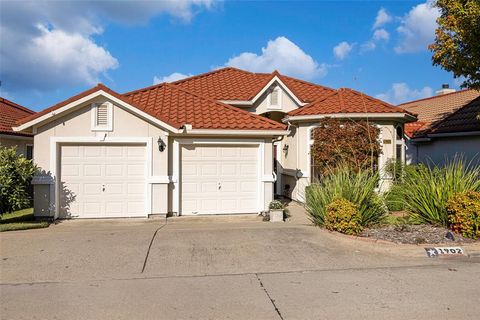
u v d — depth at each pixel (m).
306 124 15.73
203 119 13.41
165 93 15.78
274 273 6.64
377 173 10.90
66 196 12.38
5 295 5.60
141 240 8.68
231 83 19.61
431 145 18.97
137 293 5.70
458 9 10.37
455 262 7.34
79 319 4.84
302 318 4.87
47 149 12.09
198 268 6.89
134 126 12.53
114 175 12.60
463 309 5.12
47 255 7.53
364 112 14.59
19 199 11.03
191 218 12.74
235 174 13.52
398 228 9.17
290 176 17.14
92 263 7.09
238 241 8.61
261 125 13.37
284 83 17.73
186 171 13.24
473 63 10.92
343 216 8.90
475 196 8.73
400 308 5.16
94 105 12.29
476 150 16.42
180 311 5.08
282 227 10.18
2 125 19.14
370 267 6.99
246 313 5.02
